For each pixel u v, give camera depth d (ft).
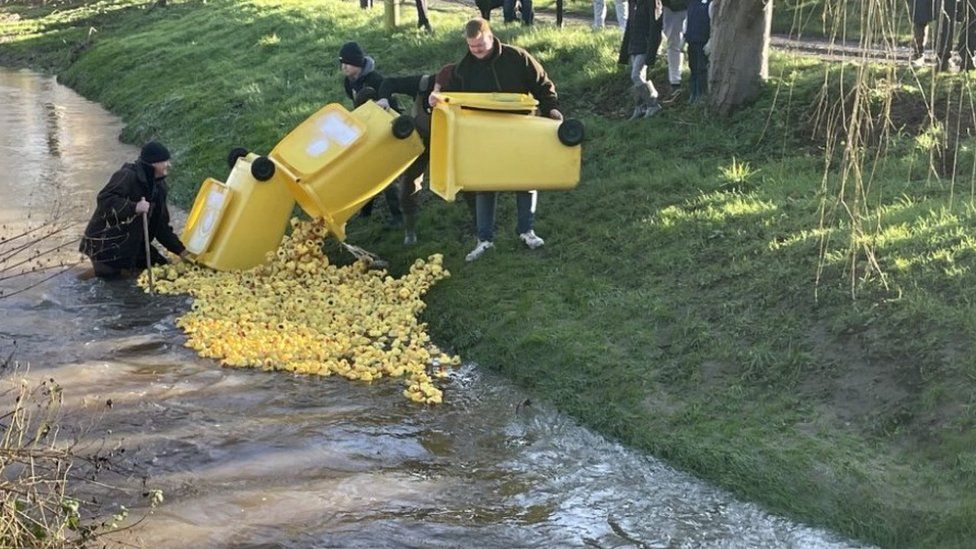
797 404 23.30
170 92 64.69
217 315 30.53
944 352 22.80
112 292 33.06
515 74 31.32
